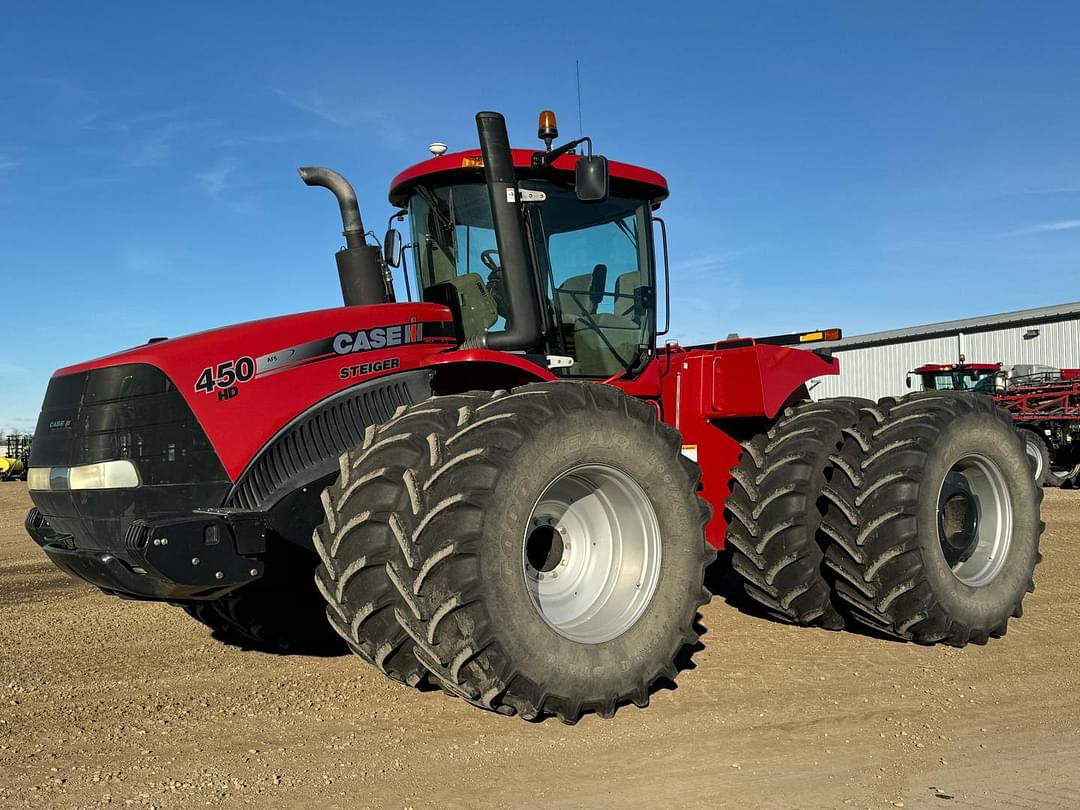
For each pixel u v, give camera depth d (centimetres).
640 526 384
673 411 527
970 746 335
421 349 430
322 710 385
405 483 330
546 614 362
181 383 373
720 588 631
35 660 482
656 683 405
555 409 354
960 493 471
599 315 496
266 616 471
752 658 454
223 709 389
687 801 288
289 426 387
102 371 392
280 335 394
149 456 376
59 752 338
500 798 292
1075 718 366
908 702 386
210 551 346
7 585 767
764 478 477
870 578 443
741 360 505
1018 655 459
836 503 452
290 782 306
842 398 517
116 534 379
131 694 414
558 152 454
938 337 2912
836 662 446
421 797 293
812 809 281
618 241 507
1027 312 2648
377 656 346
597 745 337
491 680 328
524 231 439
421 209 498
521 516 338
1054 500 1334
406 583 324
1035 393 1783
